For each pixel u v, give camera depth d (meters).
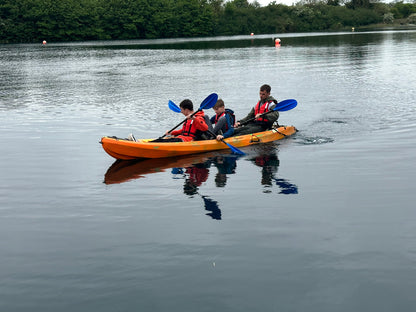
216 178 6.07
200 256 3.76
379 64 21.98
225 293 3.21
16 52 38.69
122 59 30.06
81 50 40.62
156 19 67.25
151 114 11.06
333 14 89.31
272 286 3.29
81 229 4.41
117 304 3.11
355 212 4.66
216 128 8.20
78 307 3.08
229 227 4.35
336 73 18.98
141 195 5.40
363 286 3.26
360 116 10.34
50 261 3.75
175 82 17.33
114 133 9.09
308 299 3.12
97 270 3.58
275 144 8.10
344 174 6.04
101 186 5.80
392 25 97.06
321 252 3.78
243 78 18.14
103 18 64.81
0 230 4.43
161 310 3.03
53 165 6.86
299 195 5.25
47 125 9.90
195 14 73.44
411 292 3.17
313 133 8.87
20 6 58.78
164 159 7.30
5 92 15.34
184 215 4.70
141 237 4.17
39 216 4.78
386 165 6.39
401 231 4.16
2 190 5.69
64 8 60.00
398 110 10.77
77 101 13.20
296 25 83.62
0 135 8.98
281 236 4.11
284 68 21.59
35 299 3.19
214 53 34.00
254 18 80.75
